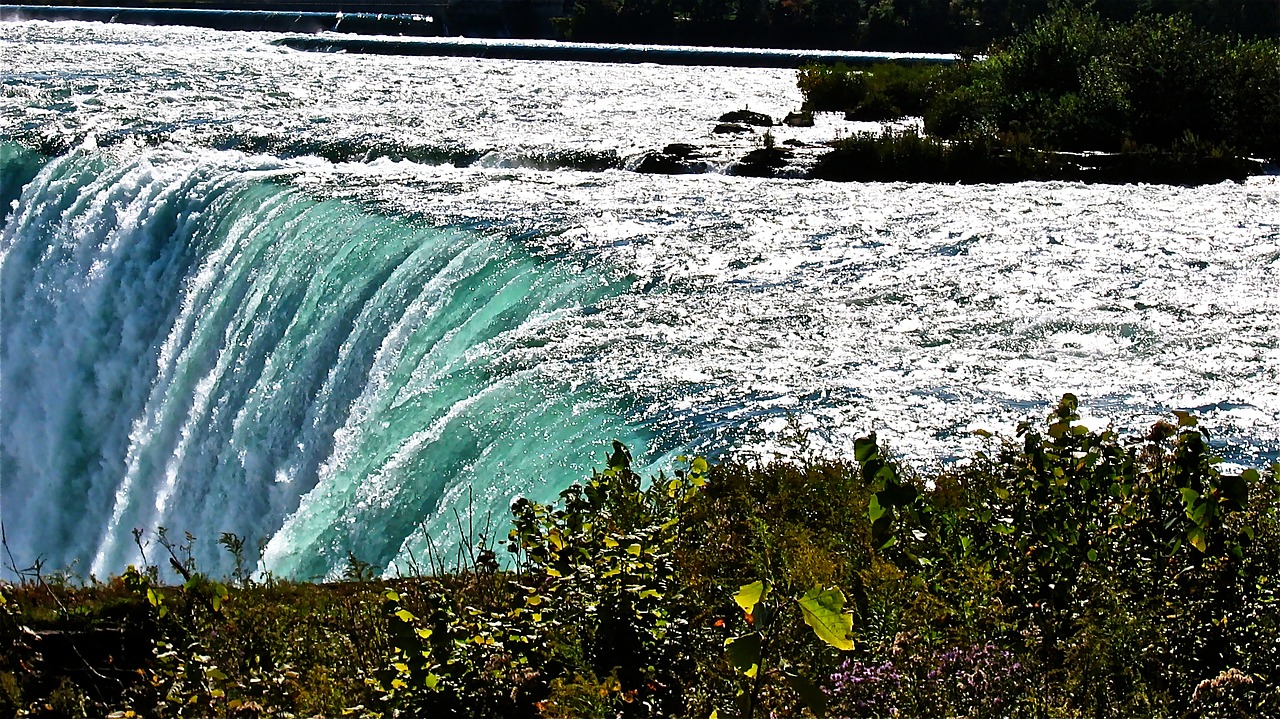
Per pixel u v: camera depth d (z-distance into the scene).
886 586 6.57
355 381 17.58
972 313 16.31
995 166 27.44
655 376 13.71
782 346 14.91
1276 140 30.91
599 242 19.50
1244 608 6.25
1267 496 7.54
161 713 6.95
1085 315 16.30
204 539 17.67
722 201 23.39
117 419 21.44
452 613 6.86
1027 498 7.21
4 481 22.00
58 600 8.47
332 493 14.60
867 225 21.47
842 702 5.68
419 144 28.44
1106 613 6.13
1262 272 18.52
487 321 16.58
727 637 6.54
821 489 8.91
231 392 19.36
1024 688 5.69
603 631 6.59
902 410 12.88
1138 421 12.62
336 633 7.80
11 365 23.30
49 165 26.36
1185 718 5.55
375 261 18.77
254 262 20.59
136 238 22.75
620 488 7.75
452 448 13.04
